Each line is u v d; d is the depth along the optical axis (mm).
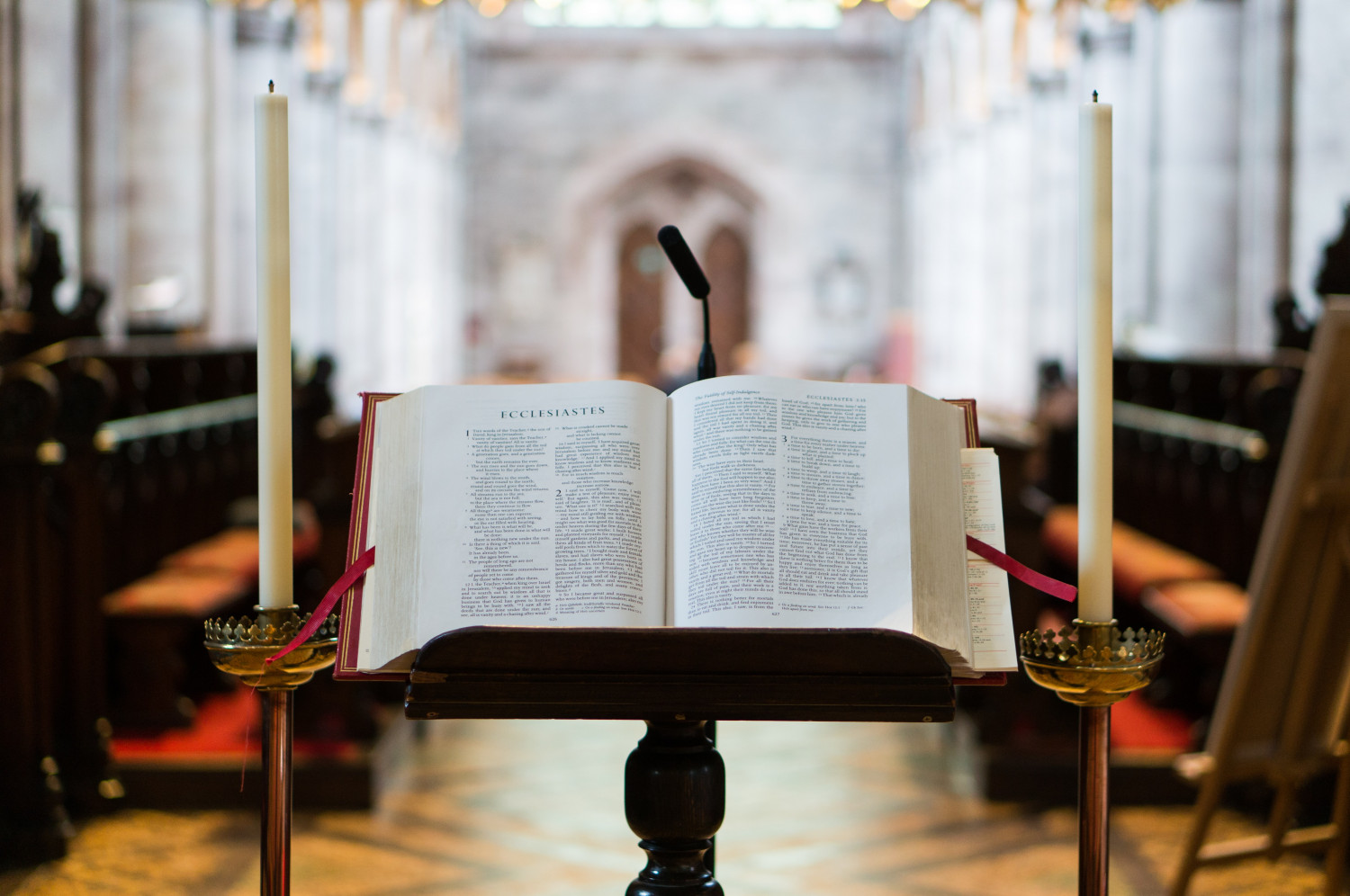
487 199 22688
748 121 22547
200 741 5180
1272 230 8812
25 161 7840
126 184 10047
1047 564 6867
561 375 22844
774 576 1787
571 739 6000
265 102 1843
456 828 4746
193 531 6359
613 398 1896
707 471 1848
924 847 4539
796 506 1820
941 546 1845
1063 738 5152
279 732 1909
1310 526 3299
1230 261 9547
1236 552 5445
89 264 8734
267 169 1840
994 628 1890
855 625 1767
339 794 4930
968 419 2061
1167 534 6312
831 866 4363
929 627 1781
